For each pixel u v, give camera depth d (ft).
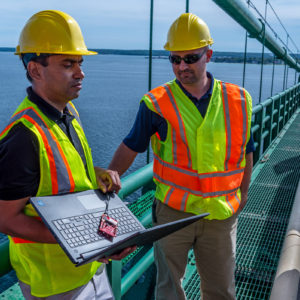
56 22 4.45
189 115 6.76
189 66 6.56
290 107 38.09
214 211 6.84
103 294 5.55
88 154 5.17
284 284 7.82
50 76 4.48
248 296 9.89
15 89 588.91
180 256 7.16
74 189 4.70
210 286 7.47
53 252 4.67
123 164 7.14
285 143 26.18
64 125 4.79
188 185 6.88
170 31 6.75
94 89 644.69
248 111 7.11
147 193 9.05
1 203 4.12
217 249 7.14
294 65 68.03
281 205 15.33
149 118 6.88
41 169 4.27
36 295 4.67
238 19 18.95
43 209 4.22
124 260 7.86
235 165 7.09
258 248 12.03
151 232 4.56
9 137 4.16
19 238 4.53
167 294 7.38
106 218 4.68
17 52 4.58
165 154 6.99
